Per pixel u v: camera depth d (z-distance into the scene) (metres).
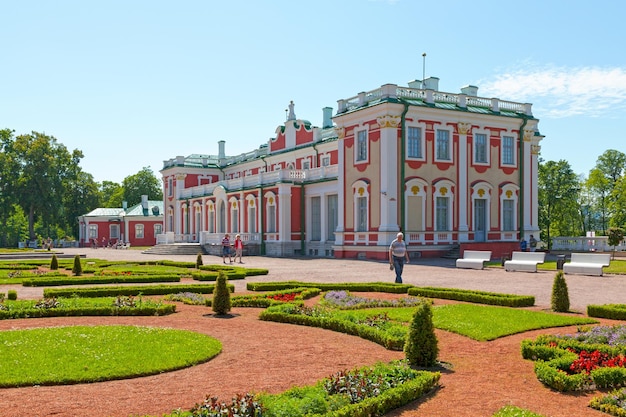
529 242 40.50
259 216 49.03
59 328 12.53
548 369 8.51
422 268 29.11
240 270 26.30
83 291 18.67
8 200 77.44
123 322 13.82
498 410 7.22
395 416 7.11
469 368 9.36
